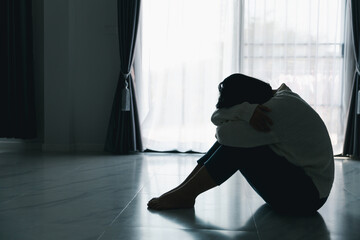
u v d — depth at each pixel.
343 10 4.24
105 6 4.48
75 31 4.50
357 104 4.03
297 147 1.78
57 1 4.37
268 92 1.86
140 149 4.32
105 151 4.46
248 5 4.27
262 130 1.73
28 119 4.48
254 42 4.29
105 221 1.79
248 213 1.96
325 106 4.25
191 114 4.38
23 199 2.22
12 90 4.48
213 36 4.34
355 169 3.51
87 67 4.53
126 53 4.25
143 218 1.84
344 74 4.25
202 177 1.92
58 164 3.53
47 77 4.43
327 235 1.63
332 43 4.23
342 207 2.11
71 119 4.49
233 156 1.83
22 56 4.43
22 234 1.61
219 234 1.63
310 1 4.18
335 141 4.28
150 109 4.41
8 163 3.56
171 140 4.41
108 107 4.54
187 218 1.85
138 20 4.28
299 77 4.25
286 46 4.24
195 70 4.36
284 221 1.83
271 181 1.82
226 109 1.80
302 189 1.80
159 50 4.38
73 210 1.99
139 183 2.71
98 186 2.60
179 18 4.36
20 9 4.42
